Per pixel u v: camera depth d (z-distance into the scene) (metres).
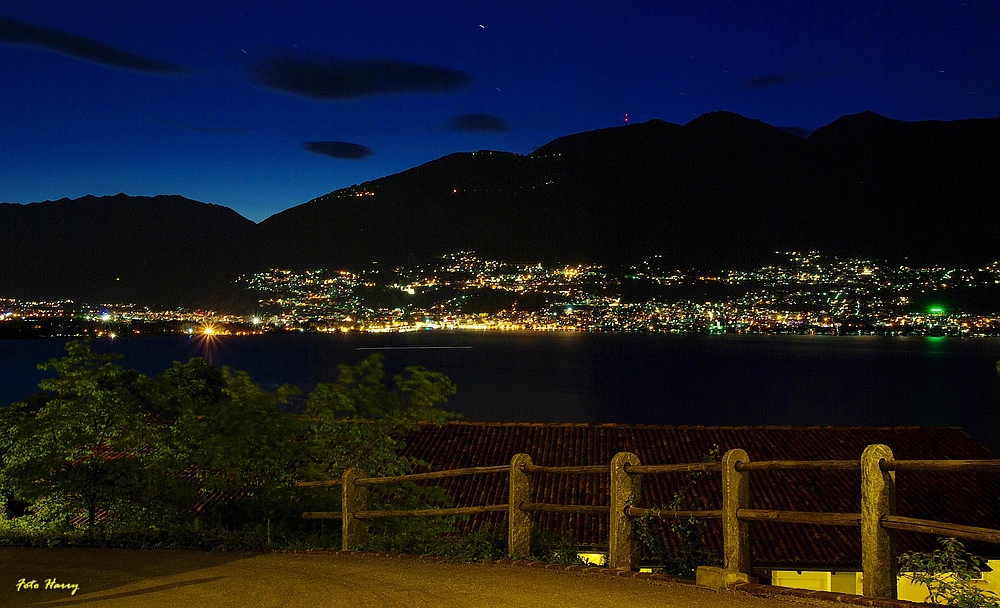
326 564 7.86
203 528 10.66
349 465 14.07
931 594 4.66
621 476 6.57
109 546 9.61
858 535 15.30
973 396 93.19
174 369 14.10
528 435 21.59
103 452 11.84
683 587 5.77
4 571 7.83
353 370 15.55
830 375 117.25
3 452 11.86
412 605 5.73
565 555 7.42
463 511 8.05
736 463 5.67
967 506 16.33
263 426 12.12
